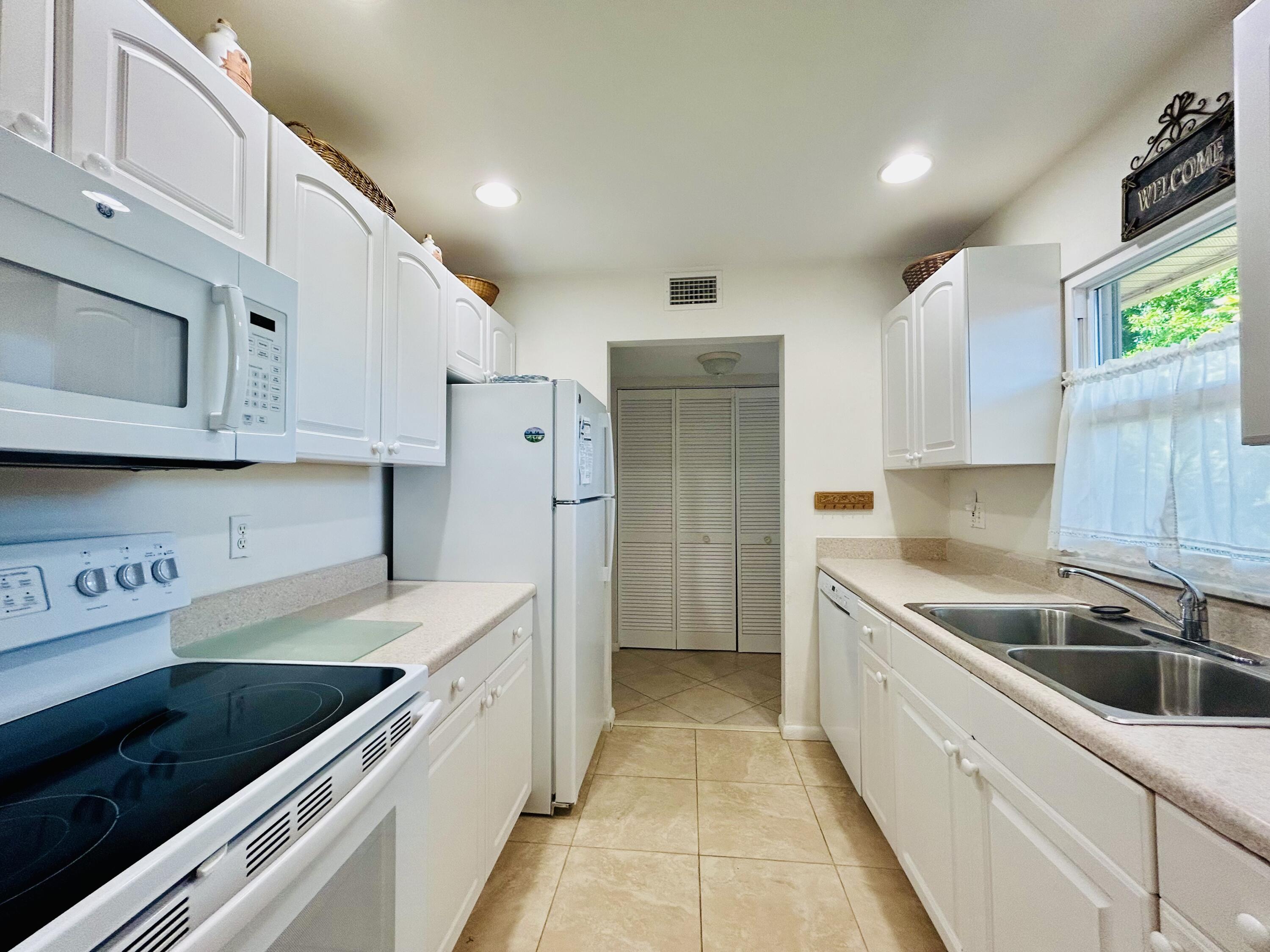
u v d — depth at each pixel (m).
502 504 1.93
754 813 1.97
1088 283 1.64
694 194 1.93
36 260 0.60
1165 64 1.32
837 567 2.31
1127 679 1.19
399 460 1.54
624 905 1.53
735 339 2.64
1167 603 1.35
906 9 1.16
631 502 4.08
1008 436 1.75
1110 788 0.78
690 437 4.05
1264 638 1.11
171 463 0.96
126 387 0.71
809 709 2.57
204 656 1.11
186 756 0.67
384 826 0.86
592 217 2.09
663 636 4.04
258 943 0.59
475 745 1.36
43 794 0.59
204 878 0.52
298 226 1.14
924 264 2.07
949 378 1.87
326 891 0.72
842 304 2.56
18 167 0.58
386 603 1.62
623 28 1.20
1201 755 0.73
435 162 1.72
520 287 2.72
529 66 1.32
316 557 1.65
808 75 1.36
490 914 1.50
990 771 1.07
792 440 2.58
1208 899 0.64
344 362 1.29
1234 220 1.24
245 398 0.88
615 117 1.51
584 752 2.07
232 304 0.83
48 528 0.95
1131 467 1.43
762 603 3.96
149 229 0.72
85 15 0.73
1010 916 1.01
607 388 2.66
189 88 0.88
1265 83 0.70
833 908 1.52
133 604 0.96
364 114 1.49
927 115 1.51
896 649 1.57
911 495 2.54
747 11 1.17
